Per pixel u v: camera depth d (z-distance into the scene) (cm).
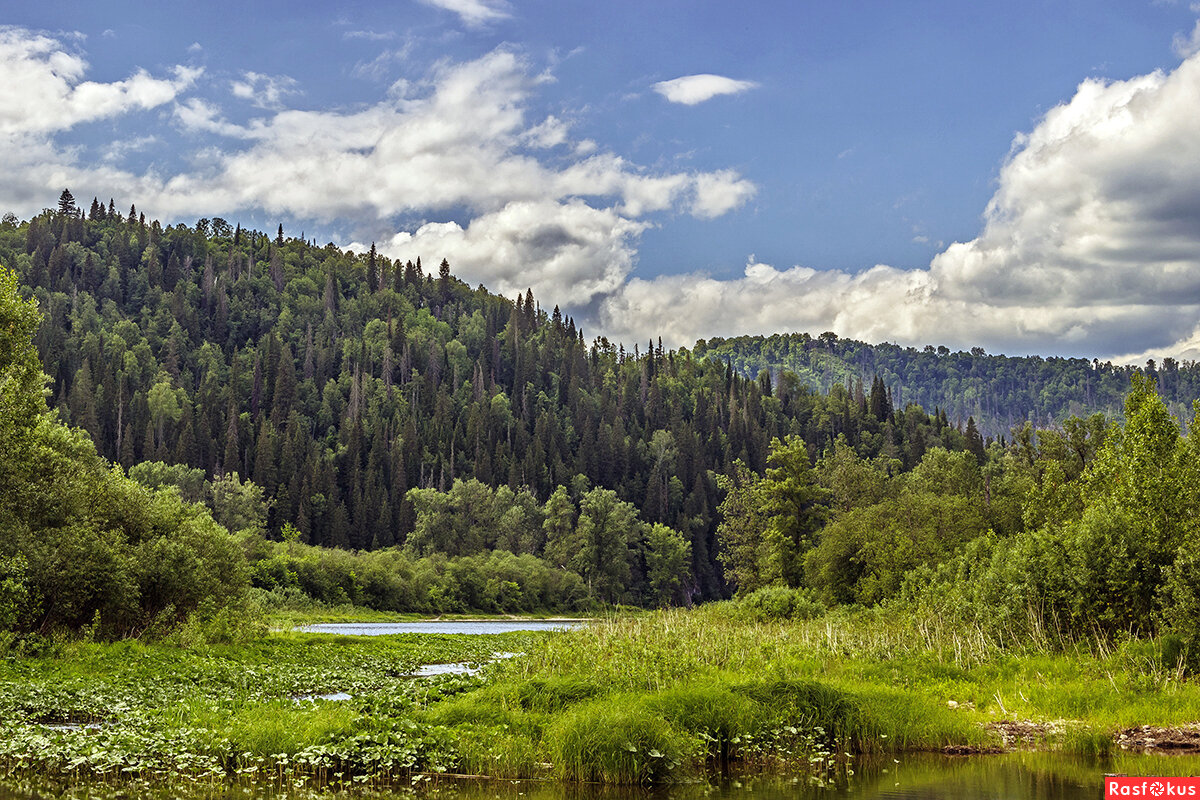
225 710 2136
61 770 1700
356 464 16212
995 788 1688
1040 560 3278
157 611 4122
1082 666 2683
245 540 9875
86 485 4131
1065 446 7231
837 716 2084
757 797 1647
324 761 1769
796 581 7931
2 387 3644
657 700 2069
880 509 6719
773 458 8069
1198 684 2425
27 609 3438
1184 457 3167
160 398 16888
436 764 1805
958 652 2928
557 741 1820
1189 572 2655
